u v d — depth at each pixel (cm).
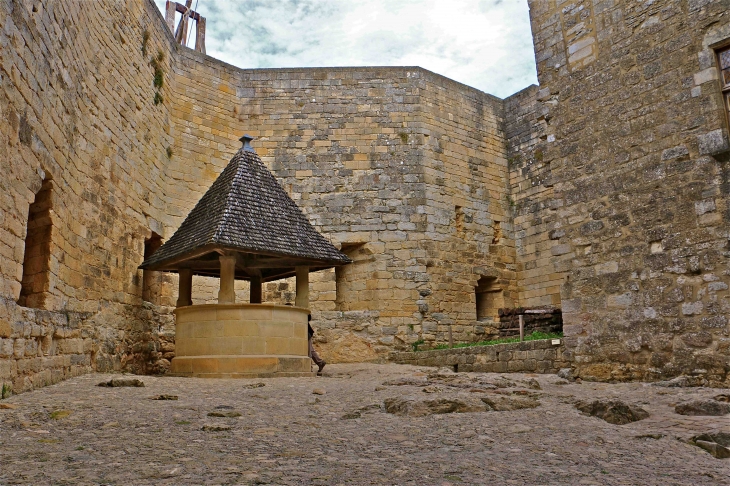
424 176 1877
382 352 1720
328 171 1850
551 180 1184
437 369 1324
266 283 1752
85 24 1089
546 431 540
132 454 427
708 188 959
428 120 1933
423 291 1797
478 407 646
